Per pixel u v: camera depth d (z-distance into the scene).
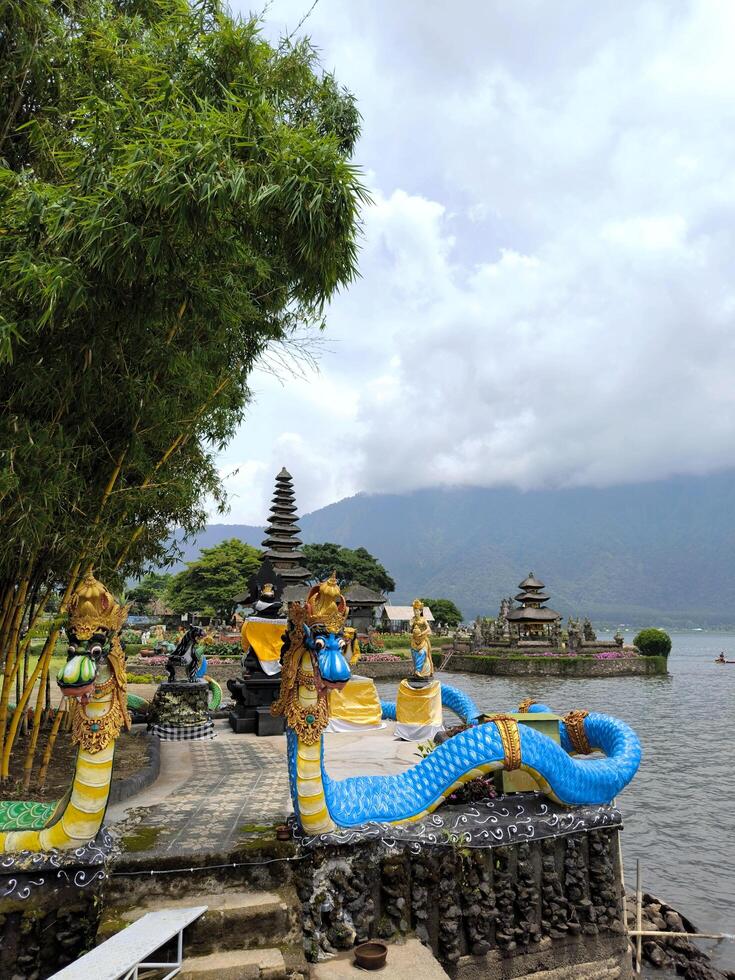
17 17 6.39
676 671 60.69
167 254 5.84
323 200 6.17
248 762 10.45
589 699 37.66
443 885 6.64
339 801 6.54
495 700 36.22
